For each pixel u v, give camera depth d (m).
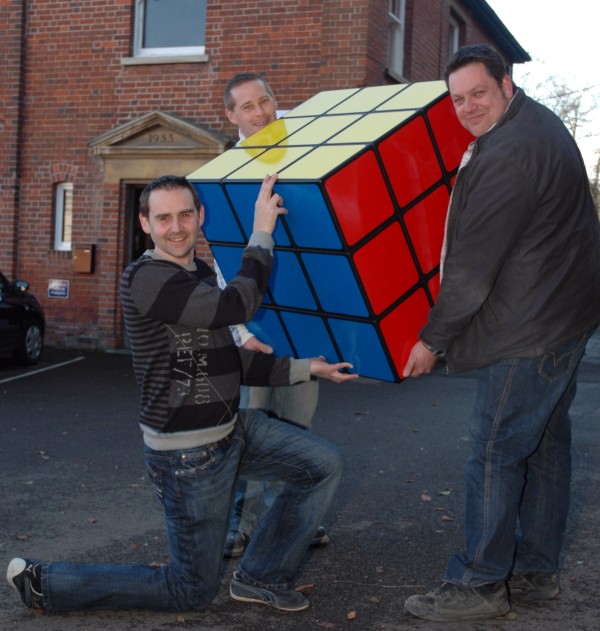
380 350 3.12
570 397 3.48
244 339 3.60
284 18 12.05
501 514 3.27
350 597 3.64
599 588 3.76
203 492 3.08
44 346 13.38
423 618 3.39
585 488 5.45
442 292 3.04
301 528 3.39
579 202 3.17
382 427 7.64
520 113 3.10
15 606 3.53
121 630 3.29
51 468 5.98
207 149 12.23
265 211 2.93
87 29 13.10
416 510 4.96
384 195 2.90
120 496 5.25
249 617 3.43
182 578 3.14
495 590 3.33
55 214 13.49
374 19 11.90
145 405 3.14
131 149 12.64
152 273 3.01
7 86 13.44
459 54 3.09
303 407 4.07
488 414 3.26
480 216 2.99
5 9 13.39
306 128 3.38
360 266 2.91
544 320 3.12
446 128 3.11
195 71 12.58
